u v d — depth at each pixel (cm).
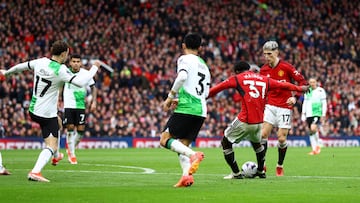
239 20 12344
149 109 9862
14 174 3691
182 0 12200
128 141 9450
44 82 3288
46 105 3303
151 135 9712
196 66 3011
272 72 3866
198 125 3053
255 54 11969
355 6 13650
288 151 7825
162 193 2655
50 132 3322
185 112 2992
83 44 10412
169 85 10375
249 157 6259
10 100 9081
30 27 10325
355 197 2562
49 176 3581
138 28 11319
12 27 10206
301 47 12394
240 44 11900
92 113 9388
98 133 9319
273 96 3847
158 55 10844
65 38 10400
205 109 3052
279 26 12669
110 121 9494
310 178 3588
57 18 10650
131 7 11694
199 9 12188
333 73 11788
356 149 8519
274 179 3494
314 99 6850
